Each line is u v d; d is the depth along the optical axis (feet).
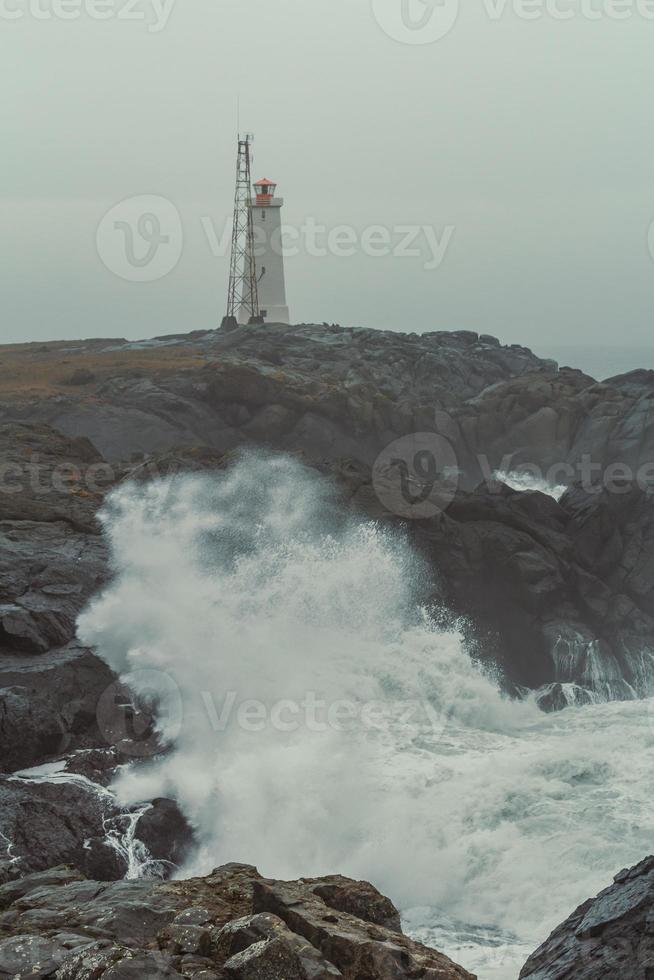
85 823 45.57
